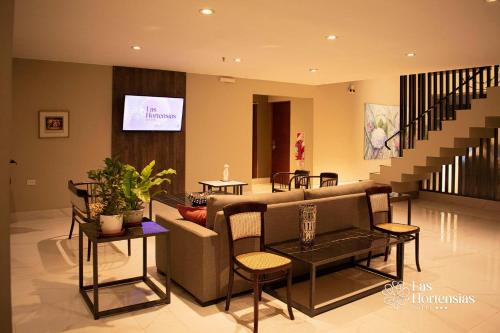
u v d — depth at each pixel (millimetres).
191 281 3422
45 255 4559
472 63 6652
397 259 3898
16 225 5906
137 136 7543
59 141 6844
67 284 3742
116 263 4328
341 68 7191
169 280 3328
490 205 7684
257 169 11172
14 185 6535
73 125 6930
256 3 3707
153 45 5449
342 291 3643
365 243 3633
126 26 4492
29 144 6609
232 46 5441
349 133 10695
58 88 6766
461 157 8203
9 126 2273
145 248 3812
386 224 4242
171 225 3713
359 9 3850
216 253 3299
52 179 6828
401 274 3861
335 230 4145
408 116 9914
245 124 8898
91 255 4570
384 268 4246
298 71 7598
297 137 10367
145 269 3836
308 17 4102
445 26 4398
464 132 7062
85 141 7055
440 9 3822
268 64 6855
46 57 6383
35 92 6594
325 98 10188
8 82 2270
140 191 3266
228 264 3371
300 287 3719
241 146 8867
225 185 6281
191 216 3707
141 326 2961
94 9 3896
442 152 7488
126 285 3736
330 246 3521
